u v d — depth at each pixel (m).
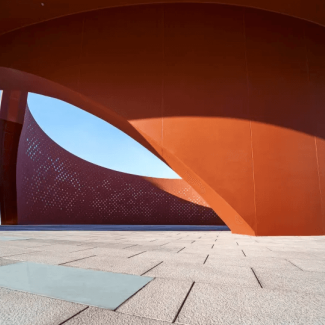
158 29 9.73
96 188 26.95
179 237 6.85
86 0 9.68
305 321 1.39
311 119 8.79
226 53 9.30
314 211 8.05
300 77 9.14
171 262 3.00
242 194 8.16
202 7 9.78
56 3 9.80
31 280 2.11
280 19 9.63
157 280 2.18
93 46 9.88
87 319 1.37
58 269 2.52
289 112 8.79
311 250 4.21
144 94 9.21
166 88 9.16
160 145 8.77
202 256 3.48
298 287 2.02
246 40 9.39
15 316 1.39
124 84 9.38
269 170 8.28
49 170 24.52
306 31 9.66
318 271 2.59
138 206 28.20
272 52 9.31
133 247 4.39
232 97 8.90
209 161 8.47
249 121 8.66
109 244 4.81
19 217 21.27
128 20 9.96
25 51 10.44
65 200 25.08
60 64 9.98
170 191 29.50
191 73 9.20
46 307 1.53
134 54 9.59
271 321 1.38
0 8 9.88
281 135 8.55
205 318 1.41
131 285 2.01
